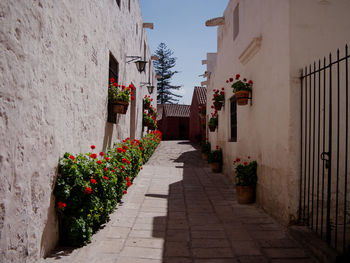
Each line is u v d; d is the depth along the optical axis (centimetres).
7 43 206
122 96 511
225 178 771
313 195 360
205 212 453
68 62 326
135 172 652
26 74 233
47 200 274
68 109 328
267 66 443
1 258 198
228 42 771
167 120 2811
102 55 471
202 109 1477
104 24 481
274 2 412
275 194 411
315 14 371
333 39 373
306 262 283
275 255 297
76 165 306
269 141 435
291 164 364
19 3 221
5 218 203
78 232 298
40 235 260
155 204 493
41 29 258
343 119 379
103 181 347
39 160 256
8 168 208
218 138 948
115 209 450
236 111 698
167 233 358
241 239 340
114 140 562
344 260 264
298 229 349
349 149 379
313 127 359
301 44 367
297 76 366
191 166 1013
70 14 330
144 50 1116
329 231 306
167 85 3847
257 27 494
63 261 266
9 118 209
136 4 842
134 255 292
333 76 377
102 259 279
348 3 378
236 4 670
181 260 285
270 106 430
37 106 252
